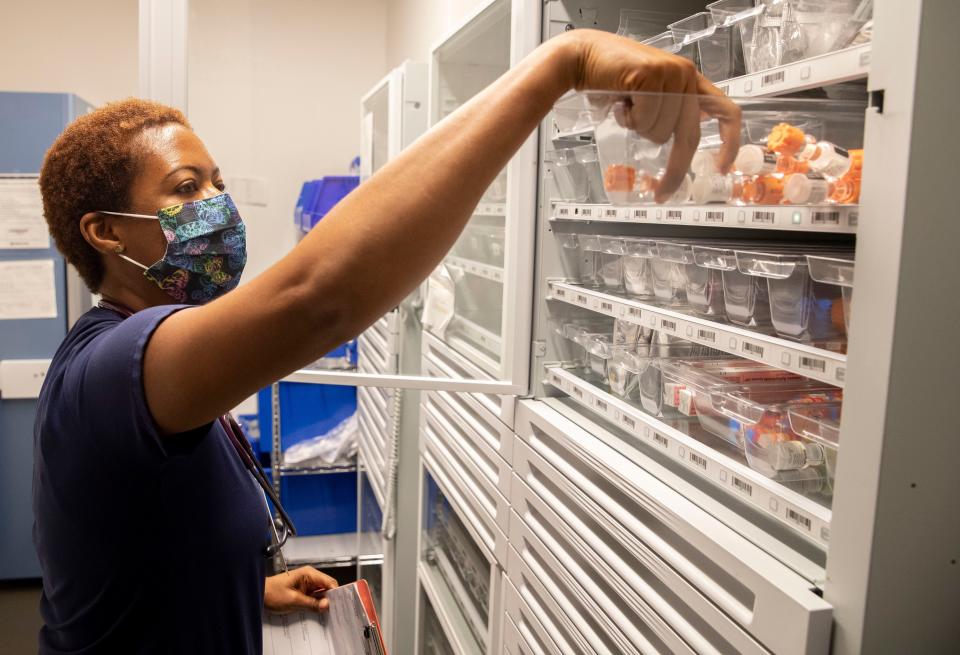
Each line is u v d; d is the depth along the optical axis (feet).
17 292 11.37
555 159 5.02
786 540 3.00
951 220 2.38
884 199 2.38
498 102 2.10
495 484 5.55
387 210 1.98
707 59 3.79
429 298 6.91
